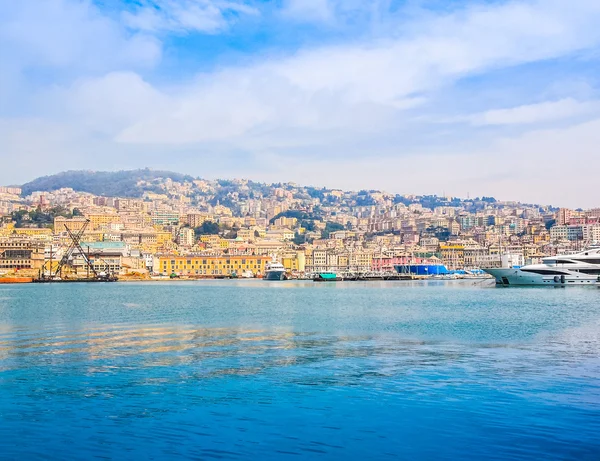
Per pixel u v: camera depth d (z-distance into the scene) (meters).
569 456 35.84
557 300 153.50
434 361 62.00
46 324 100.44
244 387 51.62
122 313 124.31
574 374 55.22
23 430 40.88
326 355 66.25
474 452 36.62
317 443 38.25
